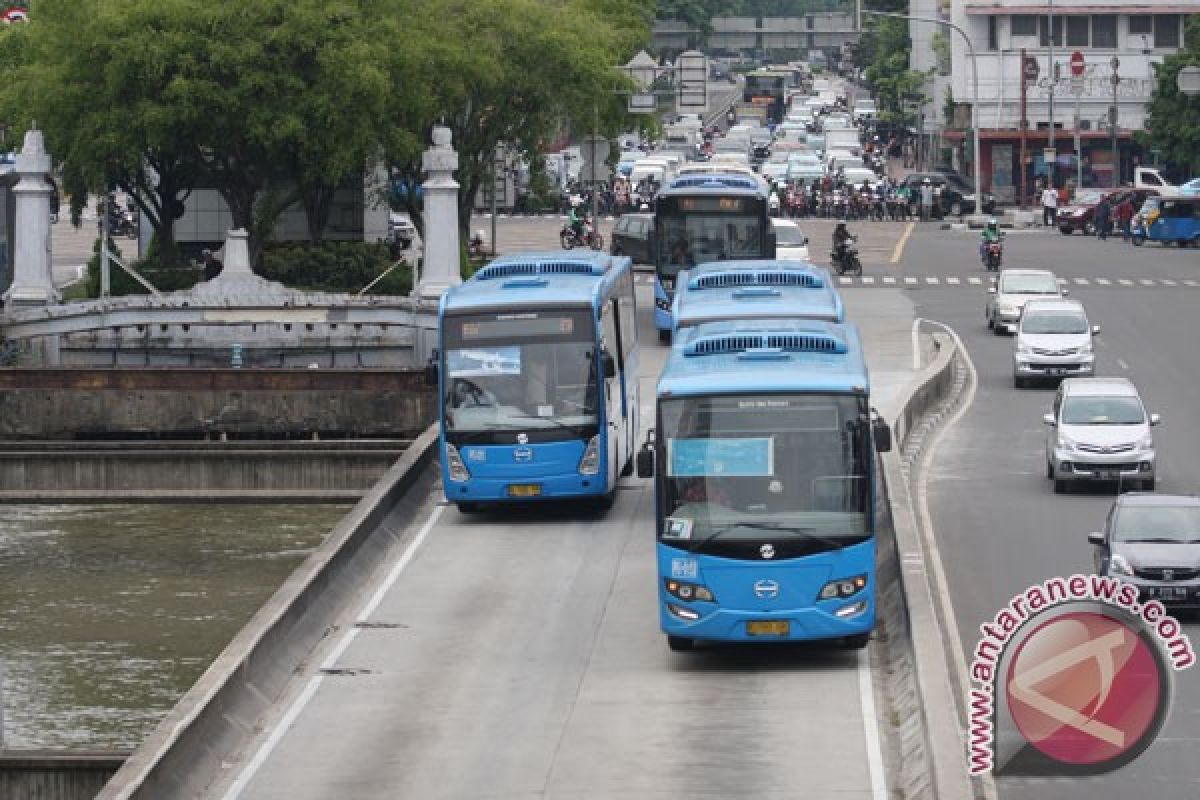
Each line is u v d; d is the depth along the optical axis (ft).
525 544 326.65
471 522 345.10
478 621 279.69
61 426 489.26
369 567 311.27
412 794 207.10
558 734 226.79
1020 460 404.57
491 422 339.16
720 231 527.81
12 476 429.79
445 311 342.03
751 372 256.52
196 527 404.77
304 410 488.44
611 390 346.95
